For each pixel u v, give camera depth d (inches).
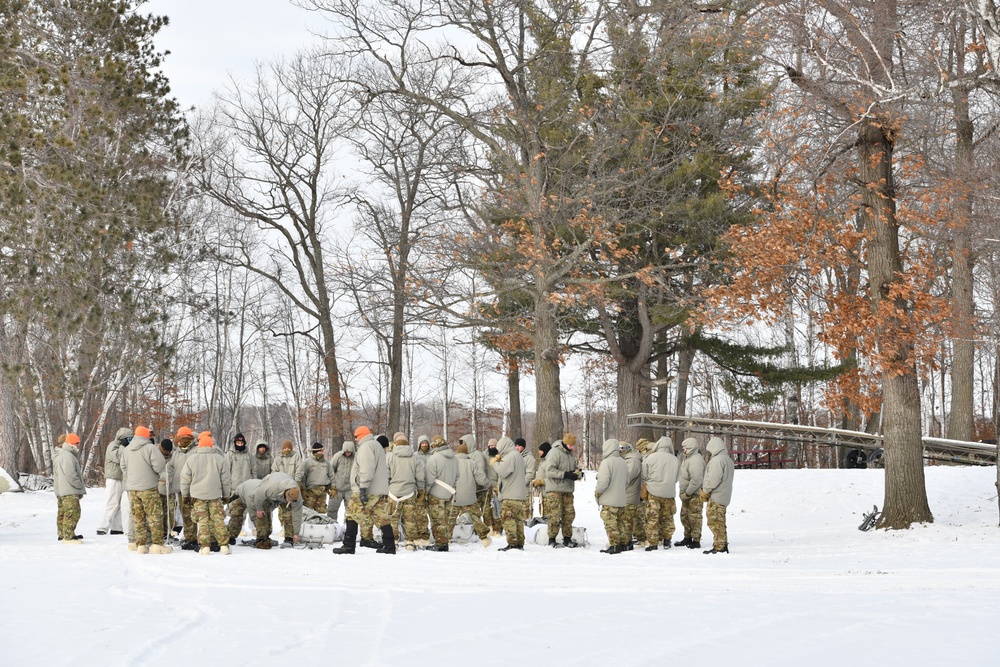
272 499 696.4
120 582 475.8
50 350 1343.5
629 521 727.1
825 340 906.1
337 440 1968.5
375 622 341.1
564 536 738.8
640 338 1544.0
